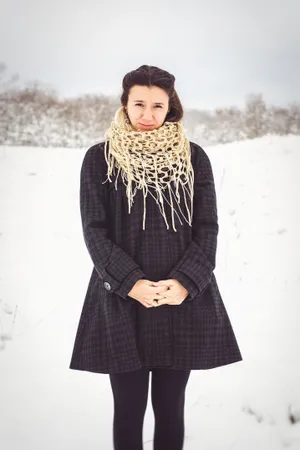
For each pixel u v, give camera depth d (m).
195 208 1.73
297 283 3.21
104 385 2.66
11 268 3.32
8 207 3.78
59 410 2.46
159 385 1.75
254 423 2.35
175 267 1.62
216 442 2.22
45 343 2.86
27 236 3.57
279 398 2.50
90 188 1.70
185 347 1.65
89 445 2.21
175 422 1.75
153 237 1.65
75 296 3.15
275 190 3.94
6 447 2.19
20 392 2.57
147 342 1.65
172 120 1.76
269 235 3.58
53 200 3.87
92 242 1.64
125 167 1.68
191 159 1.77
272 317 2.99
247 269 3.32
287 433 2.28
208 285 1.72
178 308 1.67
